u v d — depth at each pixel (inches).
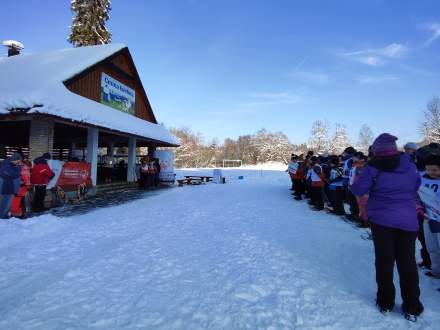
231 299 143.1
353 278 168.2
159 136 775.1
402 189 131.2
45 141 446.0
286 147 2891.2
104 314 131.4
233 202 450.0
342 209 351.6
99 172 725.9
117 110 677.3
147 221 319.6
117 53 649.0
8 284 167.8
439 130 1589.6
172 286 157.8
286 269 179.3
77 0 1139.3
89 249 226.2
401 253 131.0
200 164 2447.1
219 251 213.6
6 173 305.1
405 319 126.2
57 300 145.0
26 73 547.8
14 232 261.0
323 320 125.0
